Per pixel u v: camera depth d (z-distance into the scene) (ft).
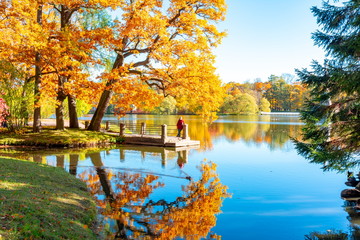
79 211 22.72
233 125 144.97
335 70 28.07
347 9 28.66
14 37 58.80
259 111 305.94
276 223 24.43
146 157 55.57
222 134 101.30
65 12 75.61
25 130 70.79
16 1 56.18
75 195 26.71
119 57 75.87
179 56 65.10
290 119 204.85
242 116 258.16
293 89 380.58
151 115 274.36
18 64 69.62
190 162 51.13
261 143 78.02
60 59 59.16
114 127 114.73
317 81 30.86
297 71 31.91
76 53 61.46
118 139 75.05
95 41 65.10
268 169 45.70
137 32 59.16
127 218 24.67
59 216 19.66
